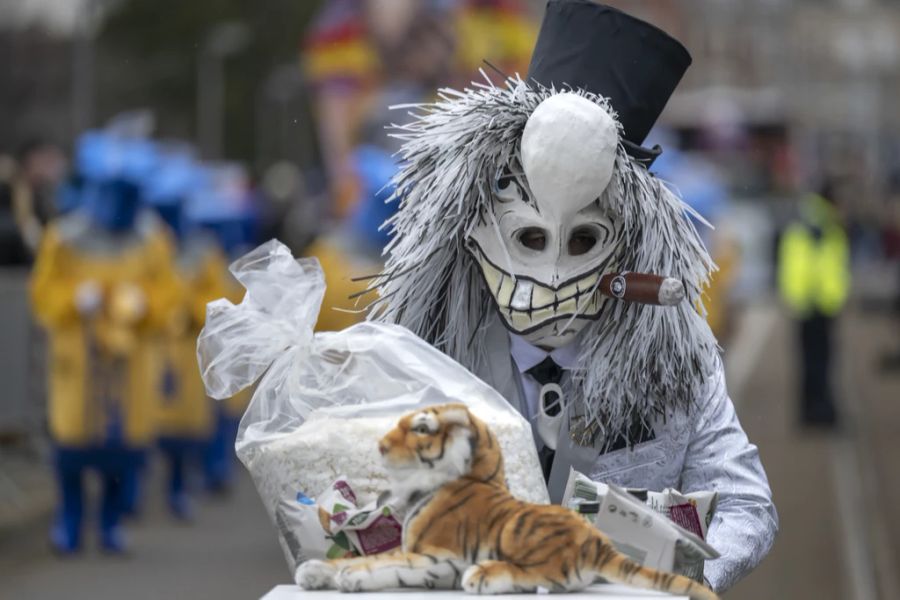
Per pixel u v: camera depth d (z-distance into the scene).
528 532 6.12
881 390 50.81
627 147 7.61
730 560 7.34
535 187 7.21
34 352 27.30
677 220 7.66
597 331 7.59
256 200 57.84
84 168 22.16
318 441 6.80
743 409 43.00
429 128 7.71
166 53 125.81
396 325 7.24
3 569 21.33
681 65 7.72
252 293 7.16
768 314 84.50
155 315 21.91
